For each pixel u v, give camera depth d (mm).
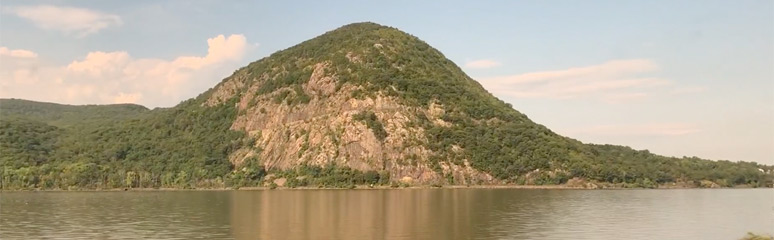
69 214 155375
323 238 112500
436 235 116438
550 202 191875
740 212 164125
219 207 176125
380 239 111625
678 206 182375
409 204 184250
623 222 136750
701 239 112000
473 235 116375
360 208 171000
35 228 126562
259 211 162875
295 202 195375
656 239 111688
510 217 146250
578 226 129375
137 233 118938
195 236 115062
